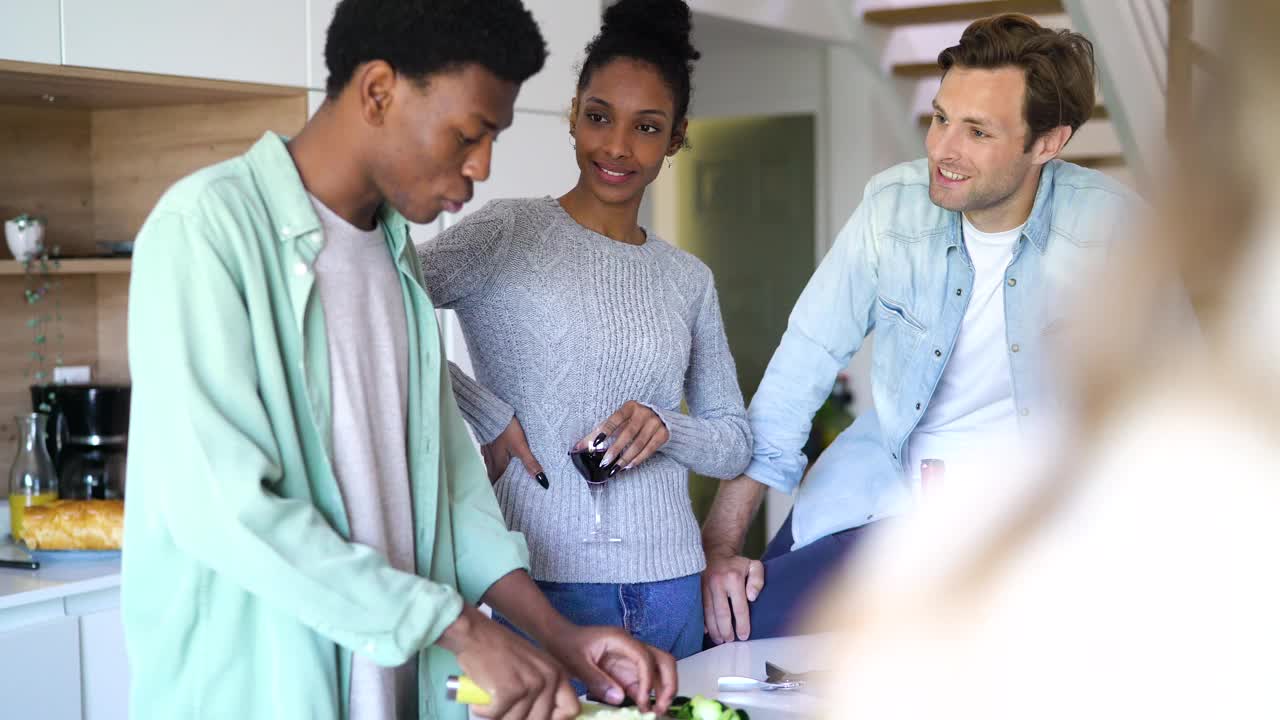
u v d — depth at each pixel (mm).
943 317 2066
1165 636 173
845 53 5859
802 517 2234
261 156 1188
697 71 6176
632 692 1285
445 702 1351
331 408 1211
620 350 1791
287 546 1044
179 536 1065
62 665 2314
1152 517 166
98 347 3139
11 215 2963
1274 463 150
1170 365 150
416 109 1128
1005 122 1855
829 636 325
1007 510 193
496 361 1808
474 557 1395
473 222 1790
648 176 1841
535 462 1762
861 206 2184
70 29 2387
